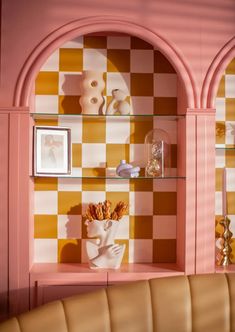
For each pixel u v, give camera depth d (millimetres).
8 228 2111
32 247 2340
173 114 2434
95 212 2277
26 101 2102
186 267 2182
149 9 2150
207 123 2172
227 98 2479
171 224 2457
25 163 2107
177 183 2432
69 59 2424
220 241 2422
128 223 2449
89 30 2127
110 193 2447
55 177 2344
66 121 2428
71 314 1823
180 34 2168
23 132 2102
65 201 2424
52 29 2115
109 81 2443
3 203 2107
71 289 2146
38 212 2412
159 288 2000
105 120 2449
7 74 2098
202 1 2174
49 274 2146
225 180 2371
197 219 2174
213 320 2020
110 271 2203
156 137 2420
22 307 2127
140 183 2455
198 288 2035
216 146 2486
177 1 2164
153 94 2453
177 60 2166
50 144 2328
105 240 2264
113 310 1925
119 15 2141
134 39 2447
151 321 1975
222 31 2180
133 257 2447
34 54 2104
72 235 2424
